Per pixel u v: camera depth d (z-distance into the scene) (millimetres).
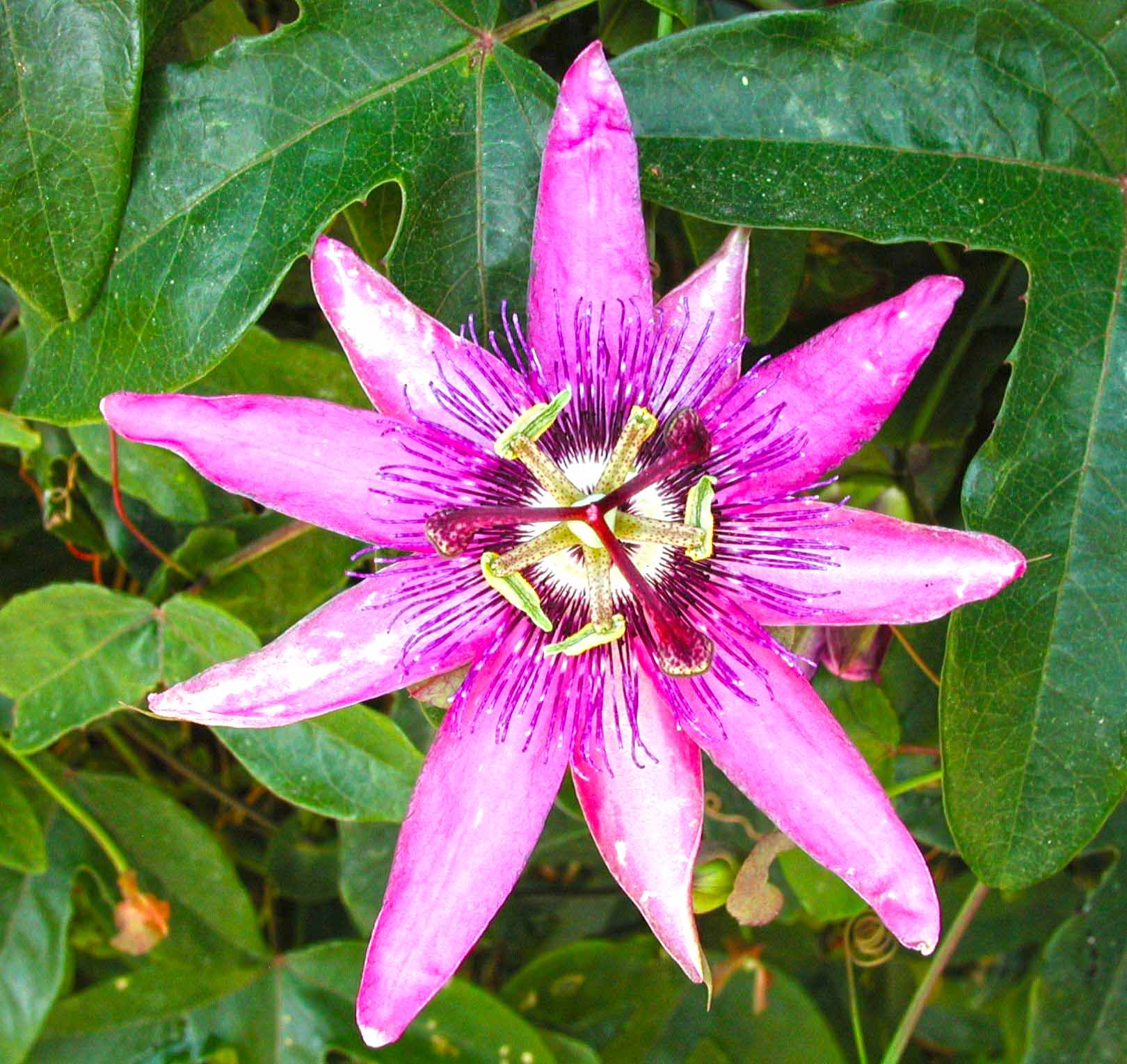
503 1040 249
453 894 165
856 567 166
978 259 218
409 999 162
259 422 165
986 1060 301
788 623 171
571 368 173
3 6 170
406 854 165
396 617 169
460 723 170
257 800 292
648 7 201
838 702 221
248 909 260
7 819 245
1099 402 180
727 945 276
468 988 250
